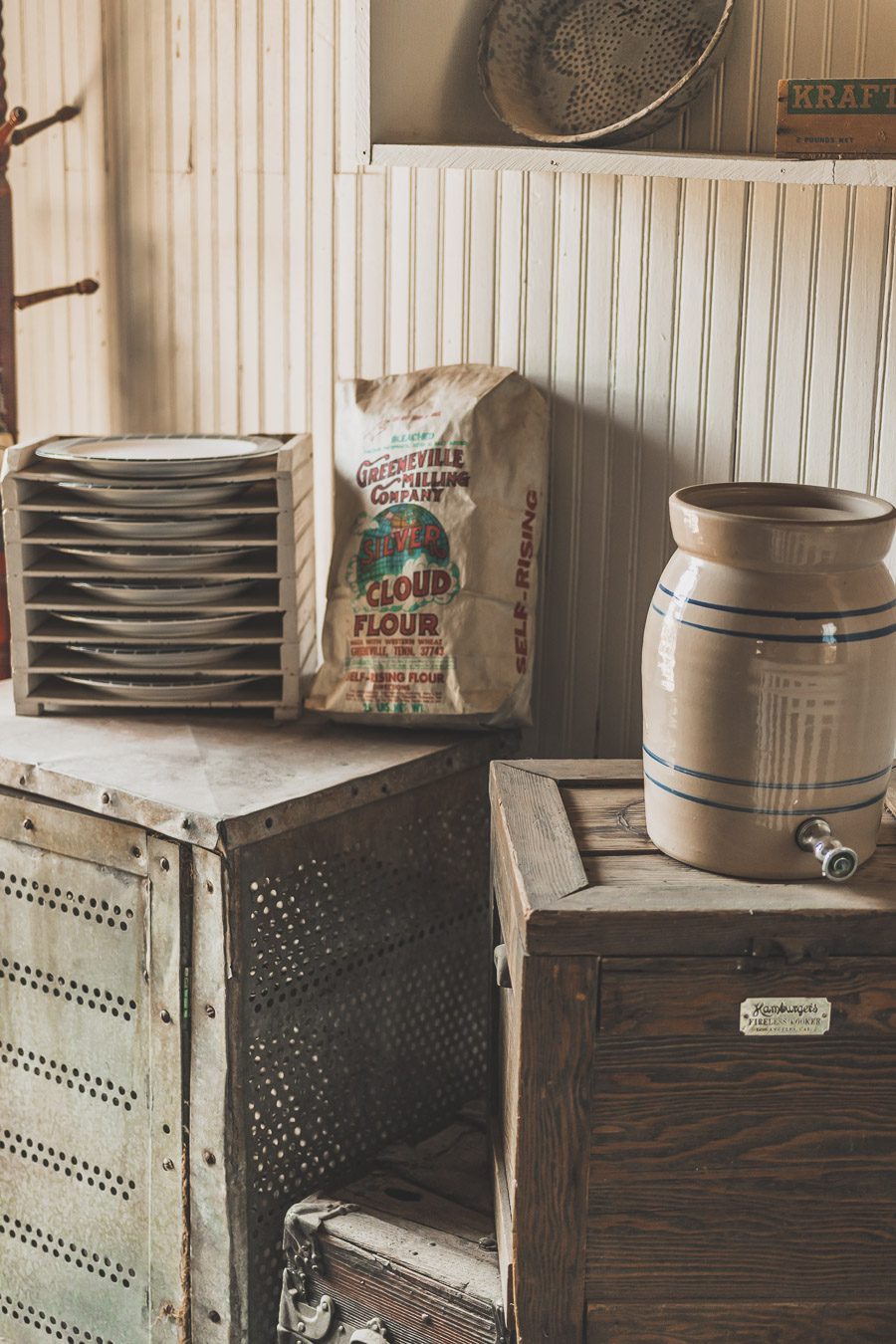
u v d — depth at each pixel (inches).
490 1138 76.7
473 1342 66.3
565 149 71.8
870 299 76.4
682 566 58.1
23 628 86.3
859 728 56.5
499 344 90.5
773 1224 59.4
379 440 86.8
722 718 56.6
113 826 74.2
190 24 99.9
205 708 89.8
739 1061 57.6
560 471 89.0
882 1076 57.9
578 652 90.2
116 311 108.4
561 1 78.4
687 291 82.4
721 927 55.8
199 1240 75.3
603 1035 57.1
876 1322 60.5
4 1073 82.7
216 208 101.7
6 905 80.2
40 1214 82.7
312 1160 78.7
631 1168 58.7
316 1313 73.0
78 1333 82.5
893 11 73.5
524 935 56.0
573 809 66.8
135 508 84.6
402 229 93.2
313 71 94.9
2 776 78.7
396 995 83.0
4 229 104.0
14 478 84.3
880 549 56.0
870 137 64.3
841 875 56.3
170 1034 74.0
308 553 90.5
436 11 76.0
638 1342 60.7
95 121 105.9
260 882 72.2
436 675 82.4
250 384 103.0
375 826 79.2
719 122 77.8
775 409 80.7
